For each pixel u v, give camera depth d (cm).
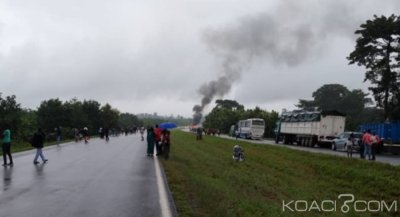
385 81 5634
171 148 3859
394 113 5628
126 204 1121
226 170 2364
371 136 2884
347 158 2783
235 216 1058
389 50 5697
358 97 10750
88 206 1091
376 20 5666
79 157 2677
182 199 1211
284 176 2389
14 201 1152
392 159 3167
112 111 9000
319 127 4672
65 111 6675
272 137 8600
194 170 2136
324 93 11394
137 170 1934
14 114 4719
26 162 2317
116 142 5019
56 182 1525
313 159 2995
